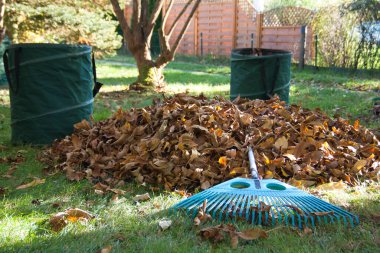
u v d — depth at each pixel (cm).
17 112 286
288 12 866
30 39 671
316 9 828
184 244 151
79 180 221
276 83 343
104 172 227
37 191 207
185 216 173
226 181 198
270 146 231
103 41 699
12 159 258
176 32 1105
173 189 208
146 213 179
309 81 651
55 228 166
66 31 666
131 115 260
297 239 154
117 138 247
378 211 178
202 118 238
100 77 701
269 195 177
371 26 673
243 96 348
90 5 712
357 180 217
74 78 286
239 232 155
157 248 148
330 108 425
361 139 258
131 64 938
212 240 155
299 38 830
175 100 264
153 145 226
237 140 237
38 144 285
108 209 183
